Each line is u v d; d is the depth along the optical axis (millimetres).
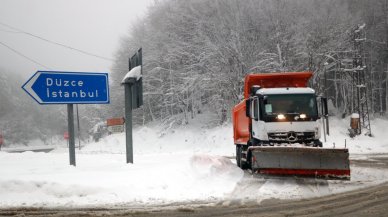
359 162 16984
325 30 40438
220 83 39062
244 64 38062
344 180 11109
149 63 47375
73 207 7277
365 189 9656
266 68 38125
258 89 14562
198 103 44219
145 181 9016
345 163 10562
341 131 33875
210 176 10203
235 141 17234
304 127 12750
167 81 46344
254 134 13523
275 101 12953
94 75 11602
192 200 8008
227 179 10430
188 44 43688
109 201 7754
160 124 45406
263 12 41531
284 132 12688
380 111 47531
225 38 40094
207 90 40750
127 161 12156
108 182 8719
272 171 10773
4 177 8672
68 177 8992
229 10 42656
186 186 9125
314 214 6883
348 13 45531
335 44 40812
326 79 45281
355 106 39812
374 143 29797
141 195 8234
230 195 8578
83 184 8320
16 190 8062
